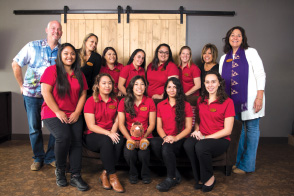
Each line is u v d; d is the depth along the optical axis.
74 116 2.25
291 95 3.96
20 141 3.87
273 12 3.88
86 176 2.44
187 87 3.29
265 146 3.74
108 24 3.84
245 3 3.86
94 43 2.87
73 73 2.31
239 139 2.40
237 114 2.62
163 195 2.04
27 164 2.76
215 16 3.87
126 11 3.82
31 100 2.61
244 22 3.87
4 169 2.60
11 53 3.96
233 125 2.38
